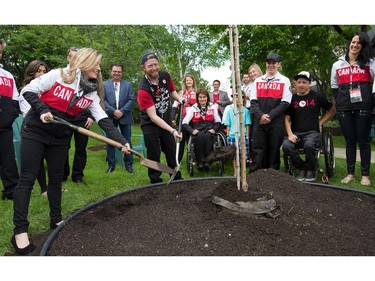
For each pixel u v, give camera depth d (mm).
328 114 4840
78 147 4535
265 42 9492
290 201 2961
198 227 2457
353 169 4555
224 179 3955
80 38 11359
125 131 5449
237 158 2664
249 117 5320
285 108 4336
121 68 5387
